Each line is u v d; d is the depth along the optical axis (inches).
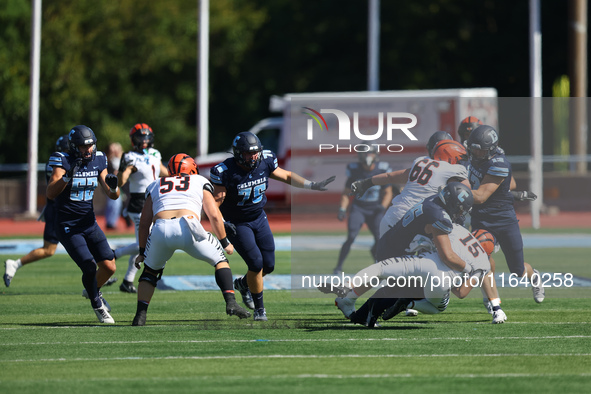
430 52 5324.8
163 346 1029.2
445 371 892.6
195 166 1183.6
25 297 1493.6
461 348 1015.0
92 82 5007.4
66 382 844.6
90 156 1194.6
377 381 847.7
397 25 5300.2
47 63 4559.5
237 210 1182.9
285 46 5649.6
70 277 1797.5
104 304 1240.2
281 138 3282.5
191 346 1027.9
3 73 4389.8
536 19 3533.5
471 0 5270.7
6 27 4434.1
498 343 1048.8
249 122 5836.6
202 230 1140.5
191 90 5565.9
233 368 906.1
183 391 808.9
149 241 1151.0
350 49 5551.2
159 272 1185.4
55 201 1201.4
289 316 1275.8
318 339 1074.7
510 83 5418.3
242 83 5738.2
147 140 1467.8
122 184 1440.7
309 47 5541.3
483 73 5457.7
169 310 1343.5
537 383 840.3
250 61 5718.5
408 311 1277.1
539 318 1248.8
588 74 4901.6
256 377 864.9
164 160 5472.4
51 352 992.9
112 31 4955.7
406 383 840.3
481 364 926.4
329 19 5482.3
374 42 3836.1
